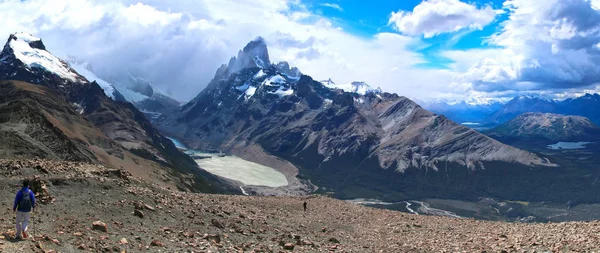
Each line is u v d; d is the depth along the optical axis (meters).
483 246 38.19
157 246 27.27
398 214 70.19
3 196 32.41
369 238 47.19
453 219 65.44
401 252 37.41
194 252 27.38
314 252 34.50
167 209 39.59
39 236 23.72
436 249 38.47
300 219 57.25
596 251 30.42
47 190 34.31
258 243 35.00
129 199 38.38
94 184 39.28
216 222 38.94
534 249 33.81
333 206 76.06
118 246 25.47
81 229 27.20
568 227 44.12
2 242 21.58
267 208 64.81
